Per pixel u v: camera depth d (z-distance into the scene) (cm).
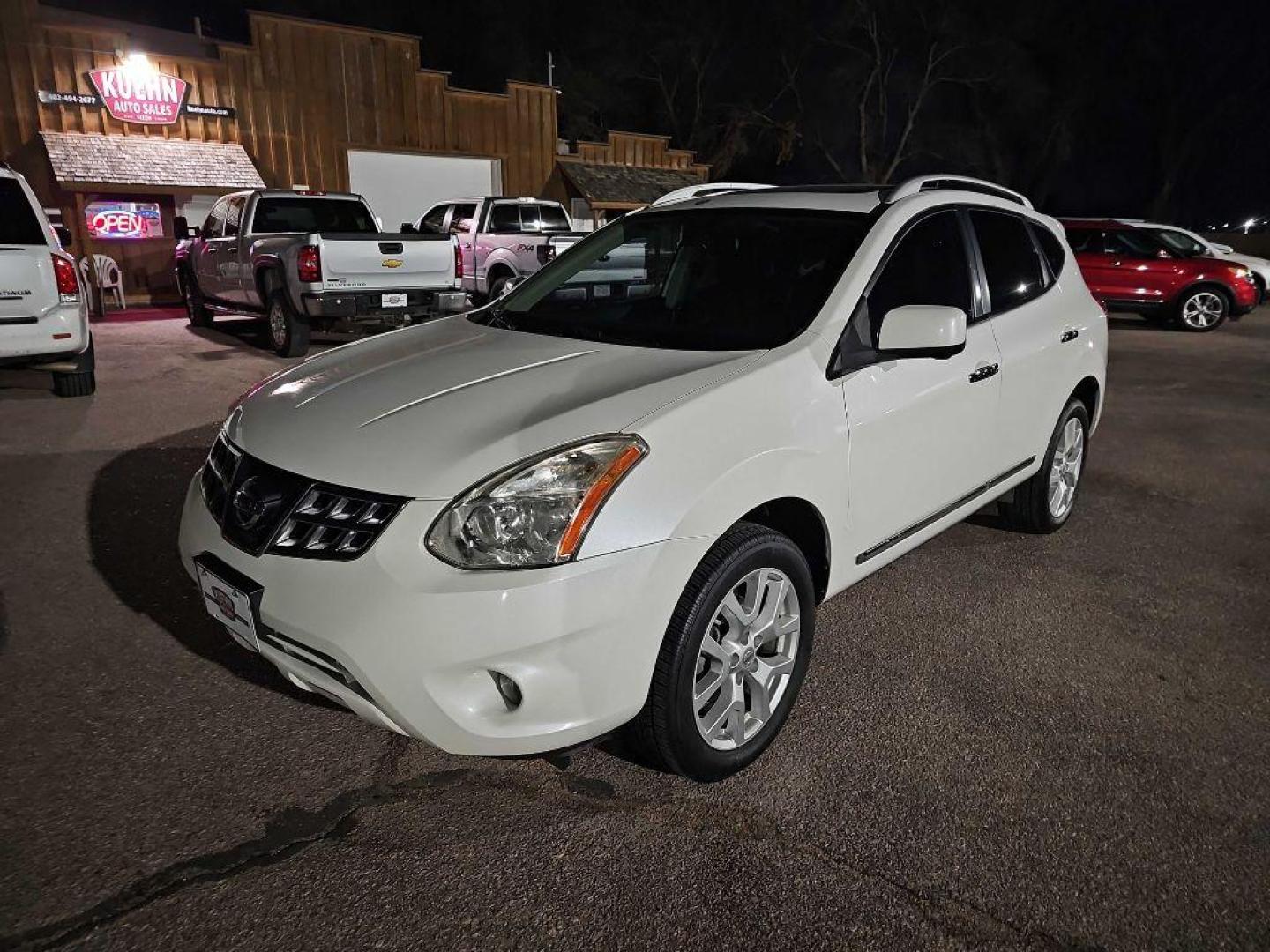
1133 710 313
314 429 260
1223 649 361
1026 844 244
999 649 356
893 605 395
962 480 369
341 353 338
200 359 988
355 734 288
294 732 288
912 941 211
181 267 1260
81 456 589
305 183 1872
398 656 219
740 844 241
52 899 217
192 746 279
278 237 961
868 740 291
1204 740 296
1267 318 1667
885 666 340
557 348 305
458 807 254
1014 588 416
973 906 222
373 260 950
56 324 727
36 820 244
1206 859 240
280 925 211
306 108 1847
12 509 485
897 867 234
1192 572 441
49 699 303
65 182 1470
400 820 248
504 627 218
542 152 2300
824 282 313
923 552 461
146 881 224
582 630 223
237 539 249
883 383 308
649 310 343
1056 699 319
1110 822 253
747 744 271
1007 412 389
